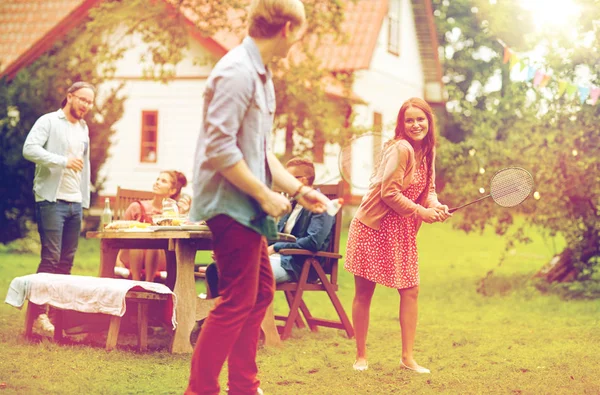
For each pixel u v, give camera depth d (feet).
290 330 23.08
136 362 18.52
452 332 24.82
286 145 44.96
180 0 42.14
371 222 18.28
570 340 22.98
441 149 37.70
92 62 49.49
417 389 16.28
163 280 25.57
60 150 23.52
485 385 16.70
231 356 13.37
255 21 12.72
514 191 17.65
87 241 57.47
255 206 12.34
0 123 49.42
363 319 18.58
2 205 49.75
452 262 53.01
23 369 17.19
